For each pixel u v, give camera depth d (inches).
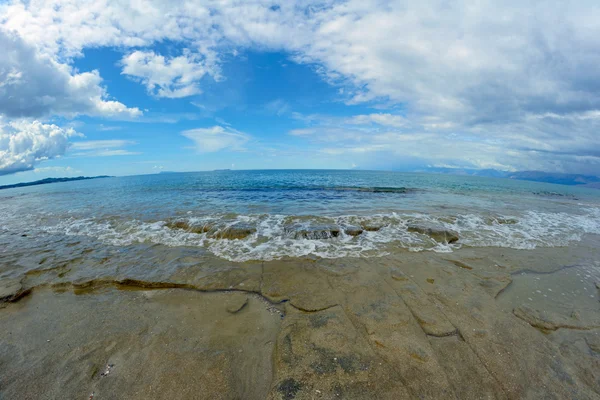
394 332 178.1
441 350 163.6
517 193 1029.2
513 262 303.9
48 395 137.3
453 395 134.5
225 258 312.7
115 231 419.2
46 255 323.9
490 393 136.7
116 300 229.9
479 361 156.0
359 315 197.5
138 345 173.0
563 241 388.2
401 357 156.9
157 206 603.2
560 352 165.0
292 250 336.5
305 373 145.8
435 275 265.0
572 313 207.9
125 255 322.7
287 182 1389.0
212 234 389.1
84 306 221.1
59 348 171.5
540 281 261.1
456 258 311.6
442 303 213.9
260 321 198.1
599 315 206.7
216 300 226.8
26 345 174.9
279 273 271.1
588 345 173.0
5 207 673.6
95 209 586.2
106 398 134.6
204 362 157.2
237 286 247.8
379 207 585.6
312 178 1796.3
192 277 264.2
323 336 175.2
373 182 1429.6
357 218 455.8
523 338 175.5
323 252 329.4
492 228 435.8
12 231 434.0
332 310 205.5
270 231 404.2
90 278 263.7
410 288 236.4
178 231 412.2
